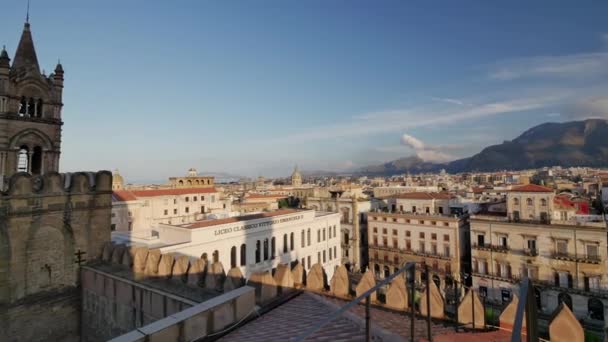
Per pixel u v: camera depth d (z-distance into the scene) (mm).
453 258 74750
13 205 21266
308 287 16516
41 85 29719
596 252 55625
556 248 59469
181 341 10945
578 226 57219
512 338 4180
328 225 74000
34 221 22219
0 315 20594
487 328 11867
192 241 47094
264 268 57781
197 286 18094
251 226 56031
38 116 30000
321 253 71500
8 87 27547
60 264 23516
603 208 80562
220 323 12219
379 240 87500
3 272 20812
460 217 76312
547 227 60344
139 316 20000
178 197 115875
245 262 54781
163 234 50594
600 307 54594
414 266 9242
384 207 102062
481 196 98125
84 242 24844
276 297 14992
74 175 24609
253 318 13352
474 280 68875
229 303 12555
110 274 22406
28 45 30578
